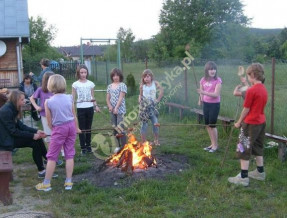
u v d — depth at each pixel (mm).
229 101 9844
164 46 40312
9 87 17859
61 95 5168
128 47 43562
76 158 6762
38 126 9906
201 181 5422
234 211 4457
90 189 5117
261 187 5234
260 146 5434
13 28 17625
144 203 4668
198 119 9680
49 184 5234
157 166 5883
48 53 34906
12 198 4898
